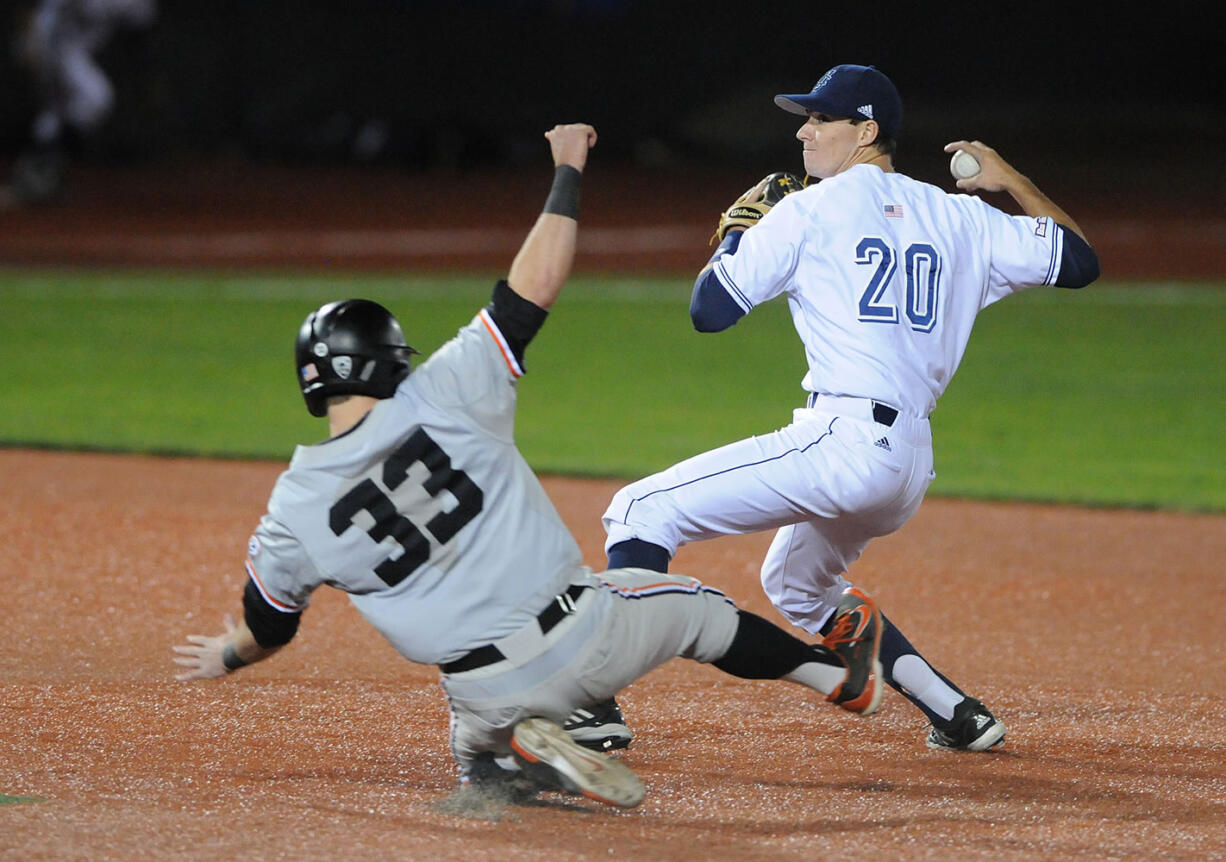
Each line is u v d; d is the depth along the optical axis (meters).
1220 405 40.91
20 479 30.61
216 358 47.50
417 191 105.69
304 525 11.52
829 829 12.93
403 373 11.81
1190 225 86.81
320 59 126.19
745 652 12.83
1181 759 15.45
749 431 37.44
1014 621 22.03
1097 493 31.31
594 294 62.97
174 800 13.26
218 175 113.12
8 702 16.69
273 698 17.20
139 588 22.55
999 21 134.25
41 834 12.04
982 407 40.88
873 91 15.20
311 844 11.98
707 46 131.12
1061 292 62.47
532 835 12.46
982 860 12.06
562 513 28.72
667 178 115.06
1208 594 23.70
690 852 12.13
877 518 14.67
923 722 16.83
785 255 14.30
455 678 11.98
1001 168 15.55
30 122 116.00
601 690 12.07
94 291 61.62
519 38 129.38
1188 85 134.00
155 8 119.38
